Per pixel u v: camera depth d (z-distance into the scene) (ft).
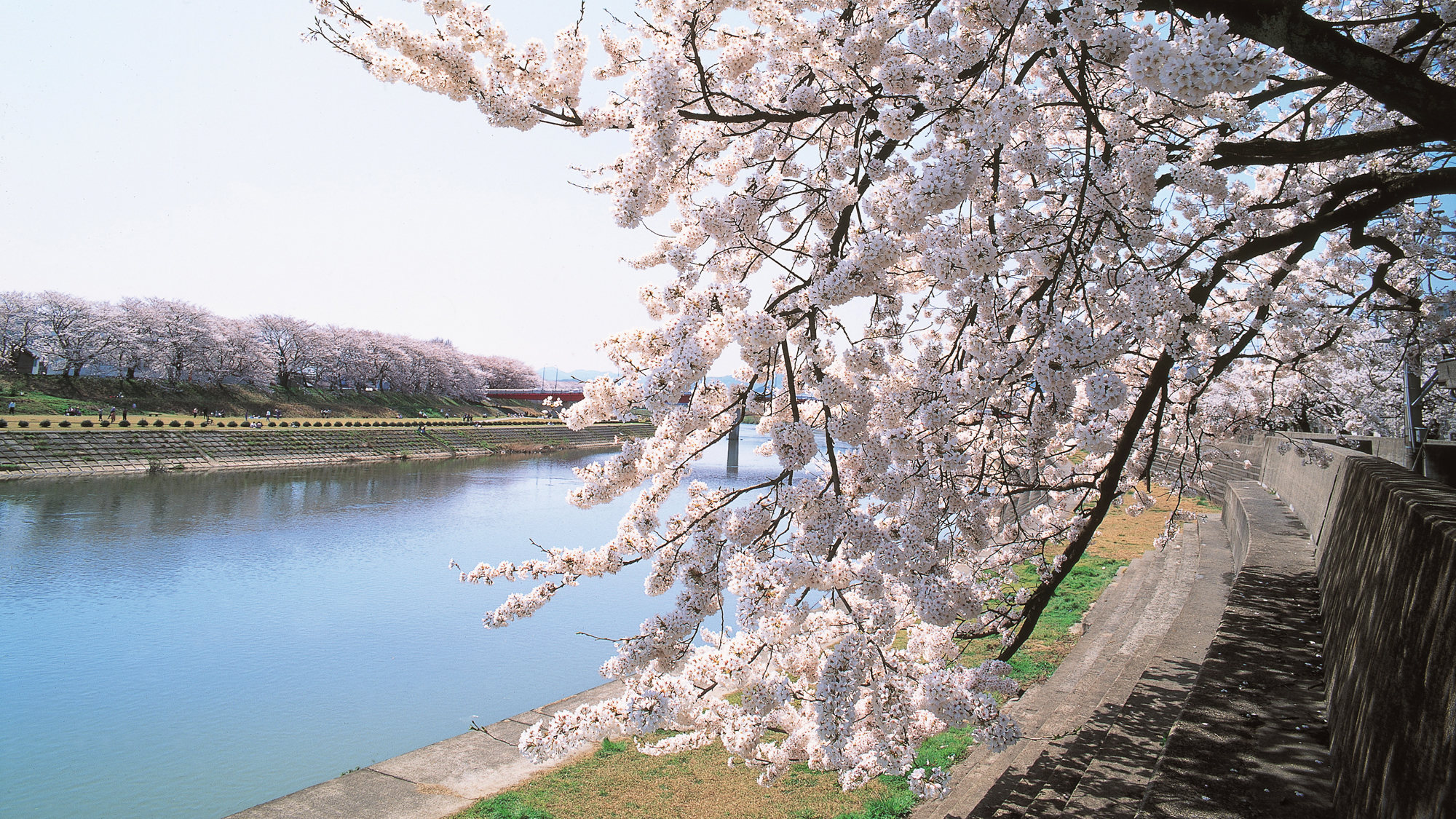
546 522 113.91
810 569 10.83
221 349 213.46
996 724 10.66
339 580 80.38
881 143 12.60
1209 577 32.01
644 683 12.02
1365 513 17.07
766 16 13.47
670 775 30.04
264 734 45.60
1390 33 16.78
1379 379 37.09
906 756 12.30
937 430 12.51
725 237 11.89
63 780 40.09
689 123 13.67
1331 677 15.83
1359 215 15.03
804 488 10.84
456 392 302.04
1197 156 13.93
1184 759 13.38
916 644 15.20
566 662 57.31
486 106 12.43
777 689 11.90
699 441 12.82
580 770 30.86
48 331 182.70
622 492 12.46
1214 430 26.27
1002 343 12.64
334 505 121.80
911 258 15.70
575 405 12.20
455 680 53.78
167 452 149.89
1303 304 22.29
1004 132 9.79
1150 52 8.44
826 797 26.66
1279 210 18.99
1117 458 15.75
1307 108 15.39
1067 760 18.97
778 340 10.11
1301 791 12.39
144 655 58.29
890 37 11.98
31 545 88.12
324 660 57.47
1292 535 32.09
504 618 12.71
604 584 77.97
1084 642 33.78
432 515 116.98
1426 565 10.45
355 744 44.52
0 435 129.59
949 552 12.34
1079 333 10.46
